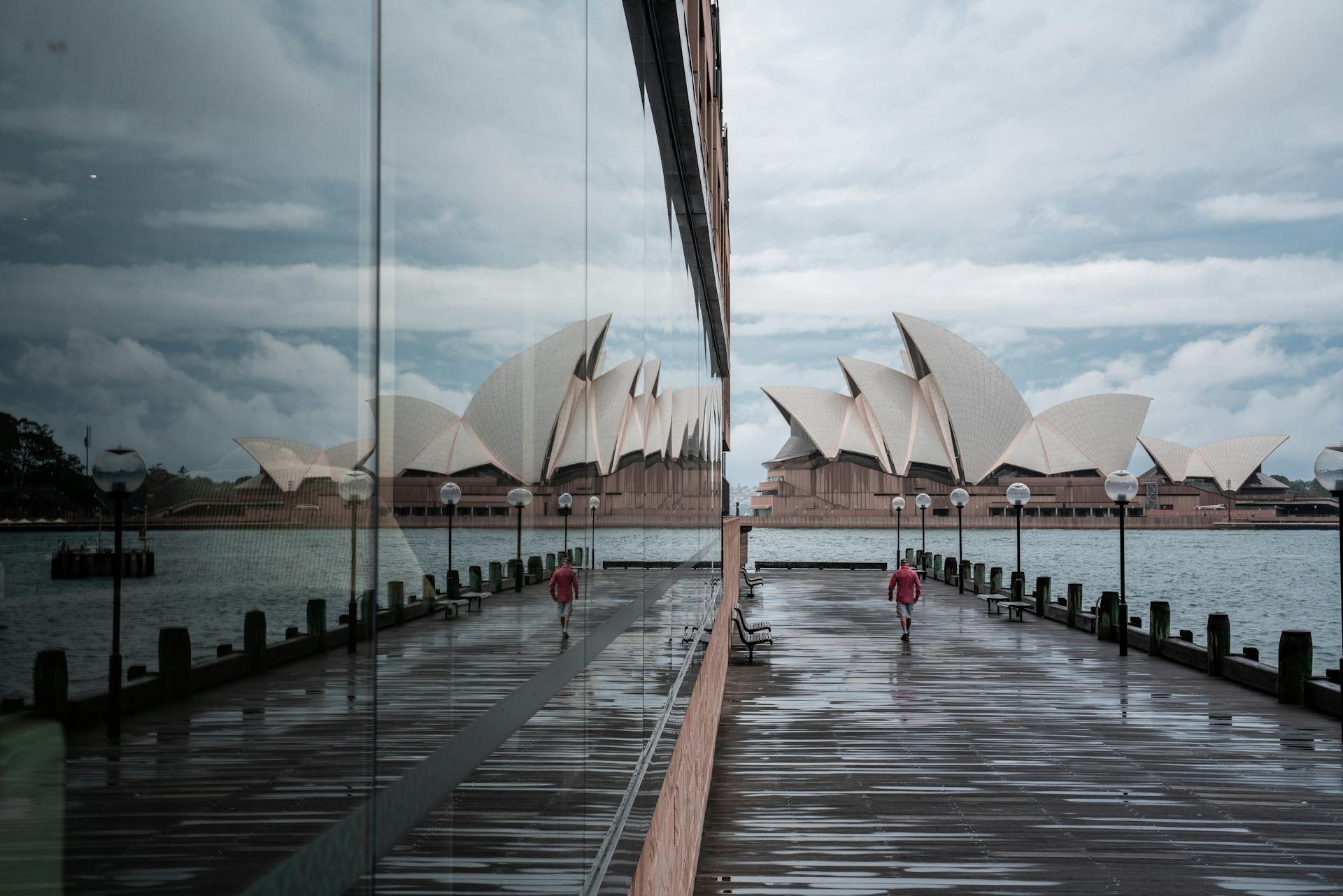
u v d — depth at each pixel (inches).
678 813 158.1
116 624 20.6
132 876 21.5
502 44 52.9
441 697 40.8
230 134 25.0
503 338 51.9
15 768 18.5
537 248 61.1
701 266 297.1
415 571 37.7
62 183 19.4
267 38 27.0
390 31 36.2
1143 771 313.4
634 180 125.3
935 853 239.3
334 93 31.2
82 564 19.7
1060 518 4379.9
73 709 19.7
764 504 4803.2
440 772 40.1
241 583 25.1
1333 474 404.2
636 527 114.3
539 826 58.7
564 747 67.7
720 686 393.1
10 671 18.3
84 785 20.1
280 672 27.0
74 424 19.5
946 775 309.3
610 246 99.2
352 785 31.6
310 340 29.2
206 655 23.7
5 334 18.0
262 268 26.5
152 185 22.0
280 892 27.1
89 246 20.0
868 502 4434.1
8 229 18.1
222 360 24.4
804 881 221.6
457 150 44.4
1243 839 249.3
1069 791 291.9
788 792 290.4
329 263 30.6
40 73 19.0
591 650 81.4
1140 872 227.3
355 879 31.7
